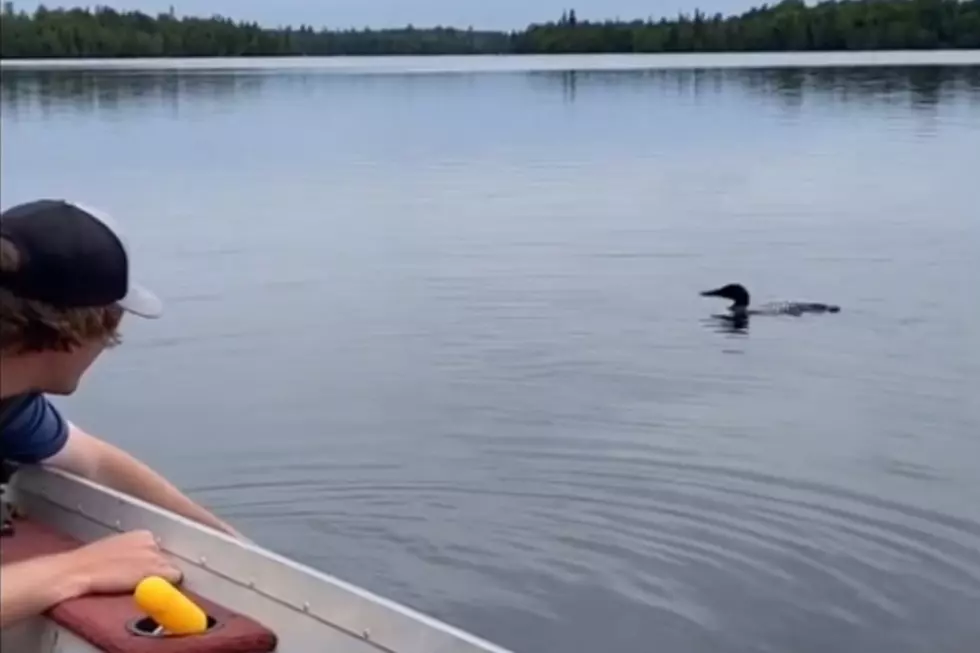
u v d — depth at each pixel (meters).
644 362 8.55
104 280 2.05
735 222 10.66
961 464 6.29
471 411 7.83
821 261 9.43
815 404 7.42
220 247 12.48
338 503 6.63
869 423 7.07
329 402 8.05
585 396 7.89
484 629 5.23
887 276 8.85
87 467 2.67
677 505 6.32
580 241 11.38
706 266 10.12
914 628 4.95
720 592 5.41
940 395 7.30
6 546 2.52
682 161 11.83
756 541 5.83
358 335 9.36
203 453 7.35
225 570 2.26
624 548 5.88
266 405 8.07
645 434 7.25
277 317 10.09
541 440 7.28
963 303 8.47
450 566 5.85
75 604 2.18
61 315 2.02
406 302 10.18
